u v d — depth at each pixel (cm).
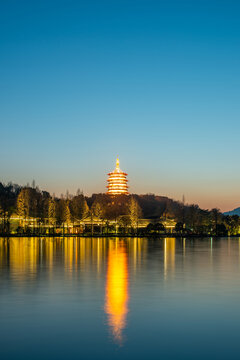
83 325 1859
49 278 3247
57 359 1449
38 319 1958
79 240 11194
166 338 1689
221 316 2038
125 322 1917
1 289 2723
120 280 3172
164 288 2808
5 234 13775
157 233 15400
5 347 1573
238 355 1504
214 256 5628
